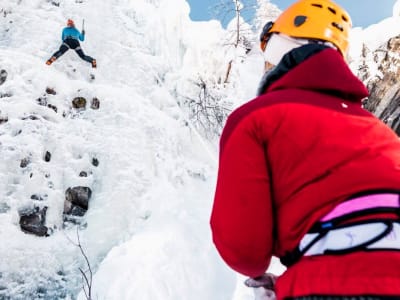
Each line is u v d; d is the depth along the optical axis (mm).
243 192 814
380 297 611
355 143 811
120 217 5809
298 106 856
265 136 854
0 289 4781
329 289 658
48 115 6590
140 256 4113
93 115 7090
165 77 9133
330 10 1021
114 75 8578
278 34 1030
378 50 9930
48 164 6035
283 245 829
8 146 5902
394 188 743
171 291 3562
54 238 5523
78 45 7910
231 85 10133
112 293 3566
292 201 813
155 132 7195
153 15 10172
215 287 3631
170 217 5438
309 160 811
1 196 5512
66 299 4910
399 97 8828
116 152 6512
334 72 908
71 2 9828
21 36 8430
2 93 6523
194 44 9734
